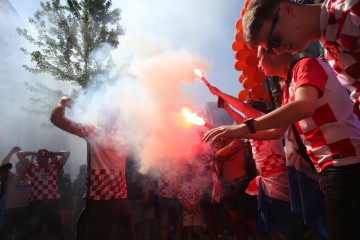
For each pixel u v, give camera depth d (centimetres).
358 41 107
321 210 147
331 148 110
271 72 159
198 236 404
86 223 237
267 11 111
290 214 215
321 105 110
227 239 382
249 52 356
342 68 121
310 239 211
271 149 230
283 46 115
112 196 244
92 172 244
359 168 104
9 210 491
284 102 134
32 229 480
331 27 110
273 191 223
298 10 112
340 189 104
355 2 100
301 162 154
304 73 110
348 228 102
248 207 328
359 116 125
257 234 321
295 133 134
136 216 402
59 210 505
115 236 242
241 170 337
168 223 385
